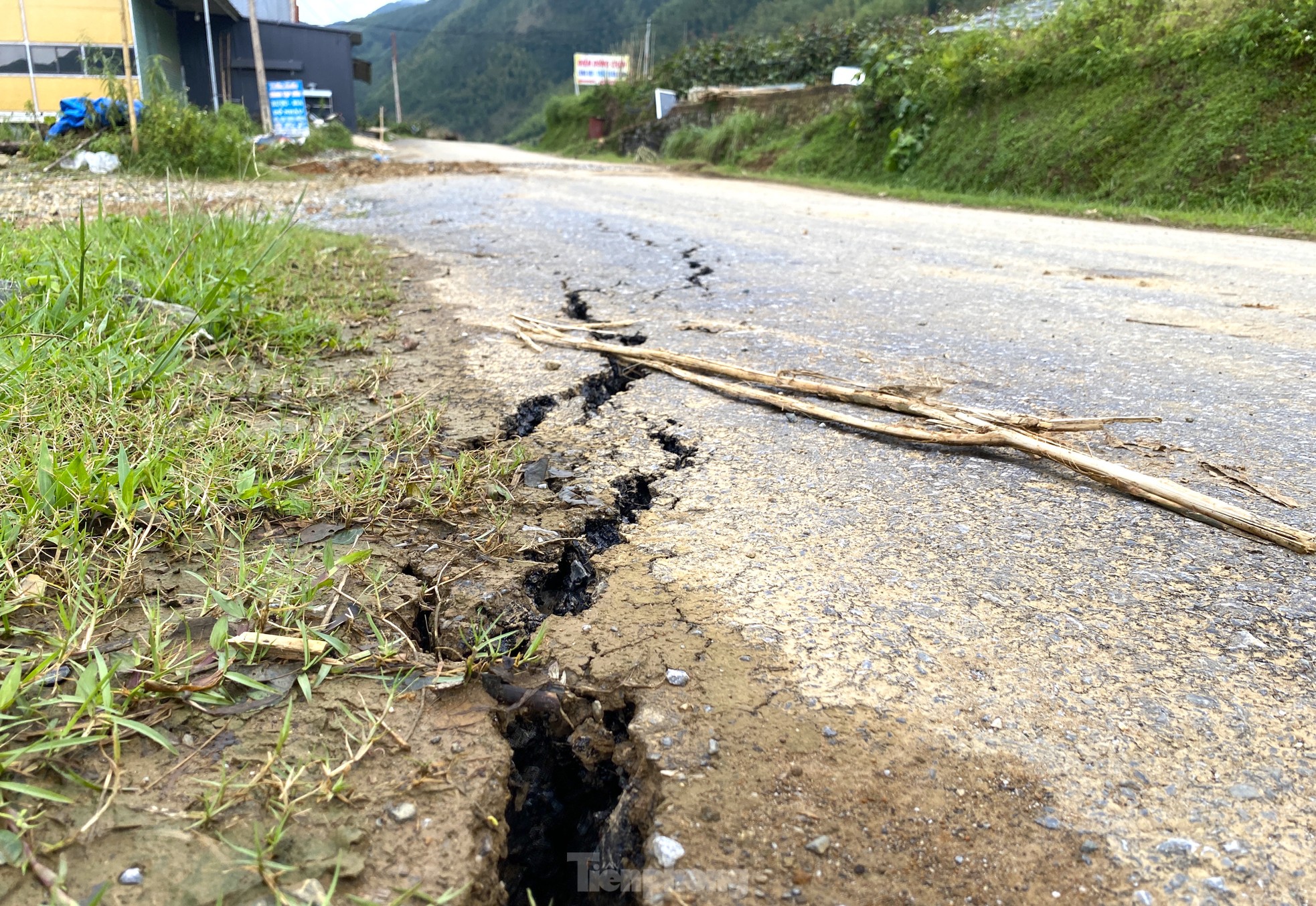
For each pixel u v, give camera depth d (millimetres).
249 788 1183
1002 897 1094
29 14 16016
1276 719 1382
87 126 12273
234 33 26719
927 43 14250
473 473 2193
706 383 2990
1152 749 1322
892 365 3199
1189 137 8969
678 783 1260
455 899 1068
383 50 197250
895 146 13164
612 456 2432
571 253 5742
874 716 1390
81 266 2904
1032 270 5230
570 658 1538
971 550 1898
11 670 1323
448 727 1354
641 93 31969
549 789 1423
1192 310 4098
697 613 1671
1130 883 1109
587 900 1254
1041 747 1326
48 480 1788
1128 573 1802
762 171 16391
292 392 2805
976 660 1526
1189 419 2633
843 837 1175
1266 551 1876
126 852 1084
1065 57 11023
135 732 1279
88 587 1569
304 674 1422
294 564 1746
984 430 2430
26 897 1018
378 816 1172
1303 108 8250
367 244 6152
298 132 22656
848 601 1705
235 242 4715
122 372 2543
